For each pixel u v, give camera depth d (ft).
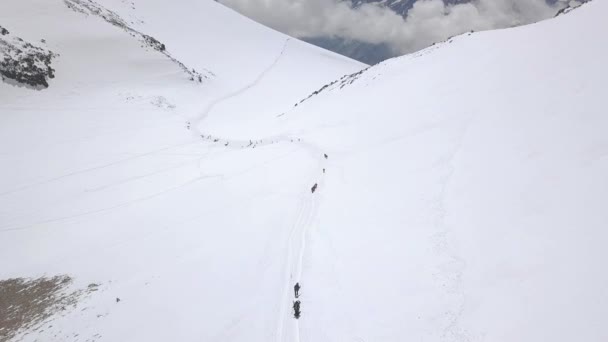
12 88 189.16
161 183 139.64
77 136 172.24
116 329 68.85
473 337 48.26
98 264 92.48
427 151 105.70
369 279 67.62
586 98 79.46
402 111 144.77
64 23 255.91
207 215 112.57
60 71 218.18
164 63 287.48
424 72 172.76
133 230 107.76
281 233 95.40
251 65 437.58
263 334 63.10
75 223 113.80
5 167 141.79
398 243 73.97
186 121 217.77
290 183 127.13
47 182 137.28
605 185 57.31
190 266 86.22
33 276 91.40
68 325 71.51
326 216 97.91
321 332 60.59
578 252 50.34
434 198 83.10
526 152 78.48
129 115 204.13
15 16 234.79
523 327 45.52
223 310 70.33
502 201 69.62
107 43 263.90
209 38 467.52
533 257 54.24
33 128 170.50
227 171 147.02
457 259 62.64
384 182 102.17
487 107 107.86
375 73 224.12
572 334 41.55
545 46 117.39
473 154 90.89
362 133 148.56
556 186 64.18
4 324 75.56
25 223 114.73
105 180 141.28
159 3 486.79
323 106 215.31
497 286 53.31
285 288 74.38
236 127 224.74
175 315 70.64
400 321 56.24
